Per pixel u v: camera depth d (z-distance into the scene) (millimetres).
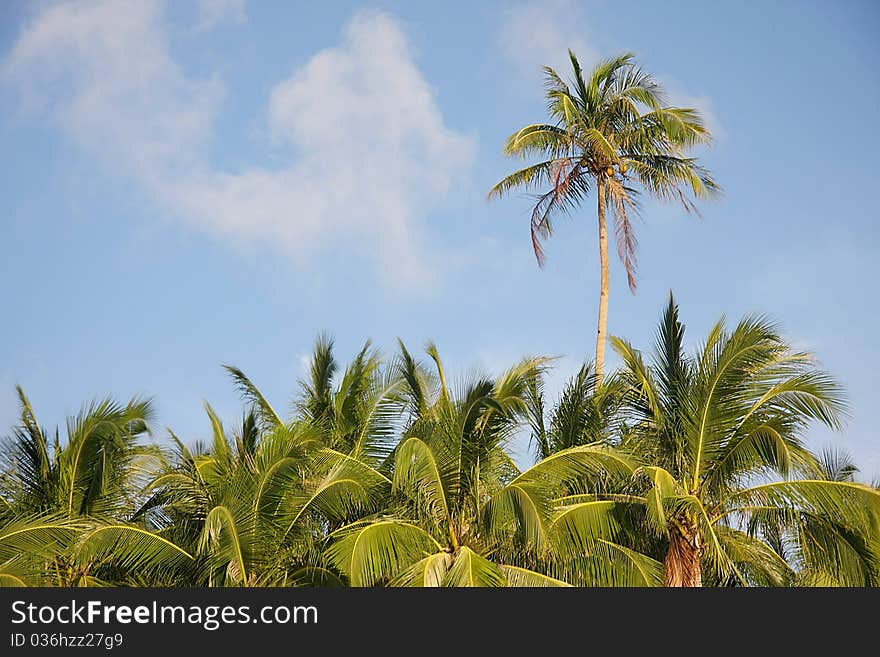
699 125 33531
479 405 23797
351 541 22281
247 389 30266
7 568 22297
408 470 23188
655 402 24953
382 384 27078
